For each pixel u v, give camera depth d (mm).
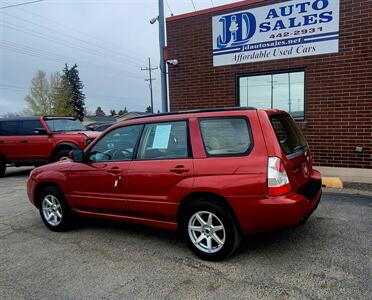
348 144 8344
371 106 8016
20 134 11602
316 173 4977
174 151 4441
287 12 8727
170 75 10617
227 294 3441
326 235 4793
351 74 8164
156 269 4070
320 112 8602
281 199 3783
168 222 4500
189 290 3564
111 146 5062
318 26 8398
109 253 4613
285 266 3947
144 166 4598
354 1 7973
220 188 3980
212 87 10000
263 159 3875
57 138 11062
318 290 3418
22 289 3756
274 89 9234
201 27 9969
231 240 4008
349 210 5891
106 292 3609
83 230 5617
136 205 4684
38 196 5867
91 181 5113
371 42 7883
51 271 4160
